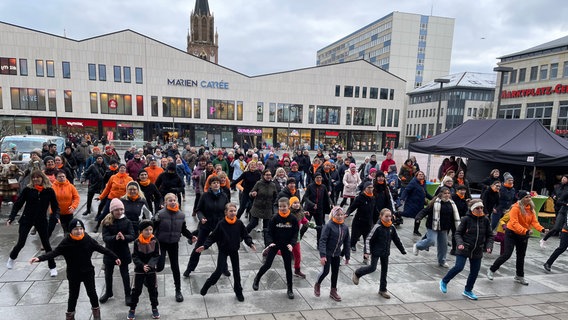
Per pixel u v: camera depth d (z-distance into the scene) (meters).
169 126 47.09
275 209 7.06
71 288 4.62
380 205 8.05
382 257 5.97
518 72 46.88
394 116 55.41
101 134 44.91
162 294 5.73
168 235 5.34
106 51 43.75
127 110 45.38
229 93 49.00
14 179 10.07
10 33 41.16
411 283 6.65
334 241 5.79
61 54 42.59
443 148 13.77
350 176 11.01
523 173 14.30
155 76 45.72
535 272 7.52
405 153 19.77
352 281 6.61
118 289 5.78
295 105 51.75
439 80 21.97
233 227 5.53
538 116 44.03
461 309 5.73
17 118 42.50
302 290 6.12
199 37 80.75
